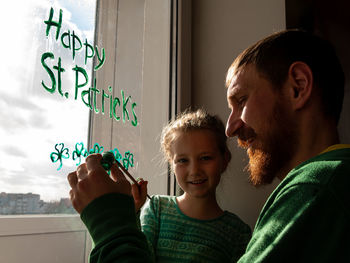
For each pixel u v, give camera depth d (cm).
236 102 56
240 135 58
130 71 92
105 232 45
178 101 102
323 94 50
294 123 49
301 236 37
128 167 90
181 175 82
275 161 51
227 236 81
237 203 100
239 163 101
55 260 69
